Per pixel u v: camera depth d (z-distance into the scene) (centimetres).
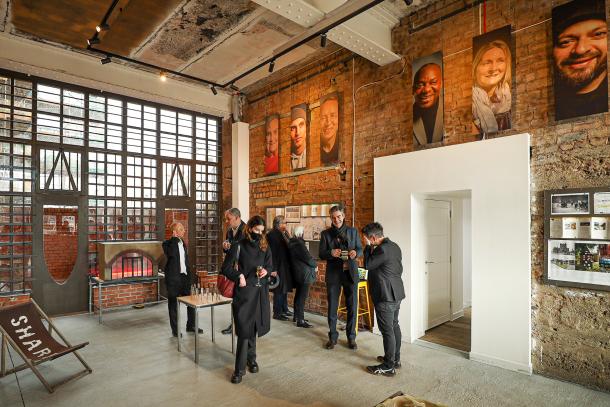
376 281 404
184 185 814
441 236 605
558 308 398
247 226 405
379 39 536
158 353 468
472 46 473
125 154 740
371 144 593
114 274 660
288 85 750
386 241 409
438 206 598
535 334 412
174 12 515
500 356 427
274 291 608
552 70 409
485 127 457
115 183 726
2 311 402
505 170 429
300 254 570
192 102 798
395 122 560
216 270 854
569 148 396
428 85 516
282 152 763
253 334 399
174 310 534
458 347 495
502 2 451
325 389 370
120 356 459
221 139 873
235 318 390
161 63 678
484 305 441
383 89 577
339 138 639
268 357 454
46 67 619
